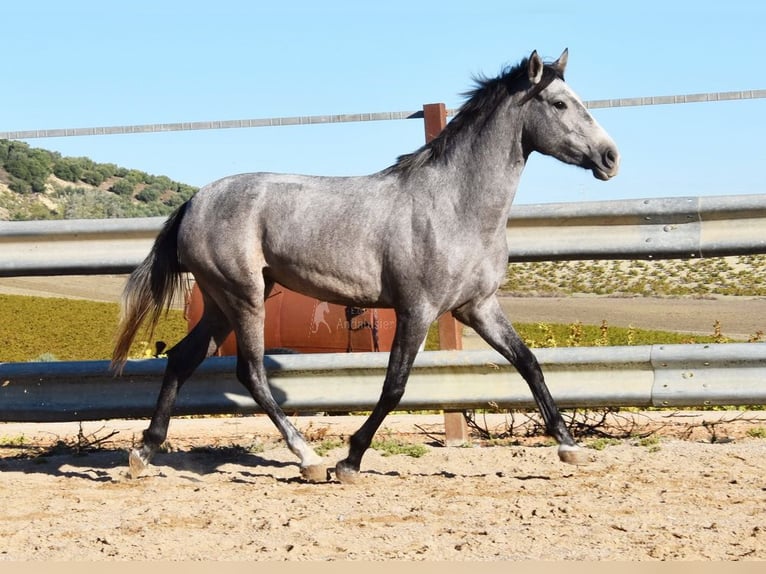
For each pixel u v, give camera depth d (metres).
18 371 9.27
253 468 8.57
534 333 25.73
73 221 9.30
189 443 9.88
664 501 6.65
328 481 7.89
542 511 6.42
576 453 7.90
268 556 5.50
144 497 7.34
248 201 8.03
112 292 61.22
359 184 7.90
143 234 9.20
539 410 8.03
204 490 7.53
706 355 8.43
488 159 7.58
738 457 8.14
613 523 6.07
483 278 7.70
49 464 8.89
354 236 7.71
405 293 7.59
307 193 7.95
